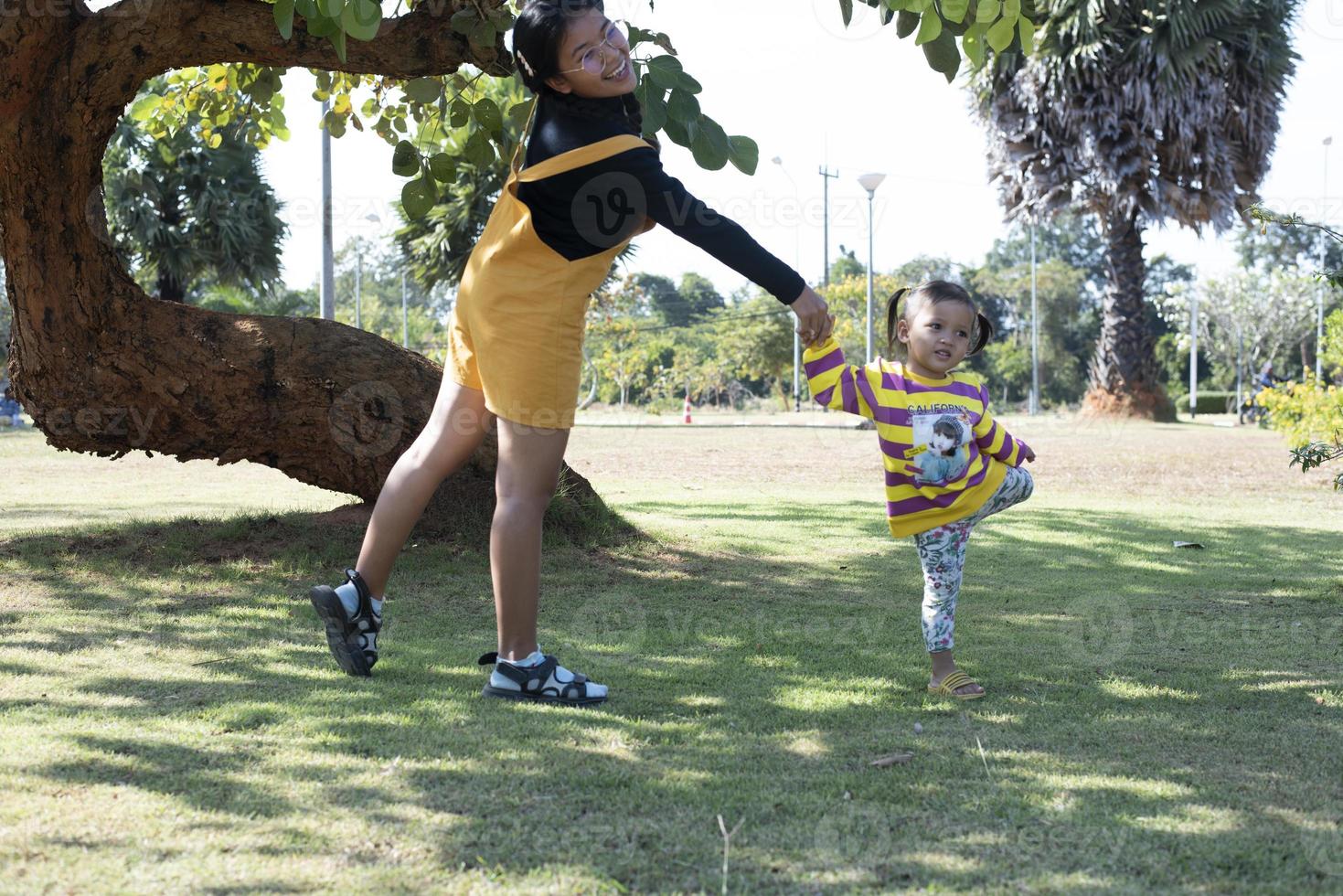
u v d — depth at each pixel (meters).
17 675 2.88
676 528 6.24
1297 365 44.56
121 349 4.57
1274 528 6.75
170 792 2.03
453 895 1.65
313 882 1.68
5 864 1.70
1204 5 16.12
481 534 5.03
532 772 2.19
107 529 5.28
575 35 2.57
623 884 1.70
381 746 2.33
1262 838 1.90
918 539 2.99
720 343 40.53
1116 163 17.19
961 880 1.74
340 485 5.02
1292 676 3.11
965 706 2.78
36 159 4.22
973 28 3.30
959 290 3.01
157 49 4.25
